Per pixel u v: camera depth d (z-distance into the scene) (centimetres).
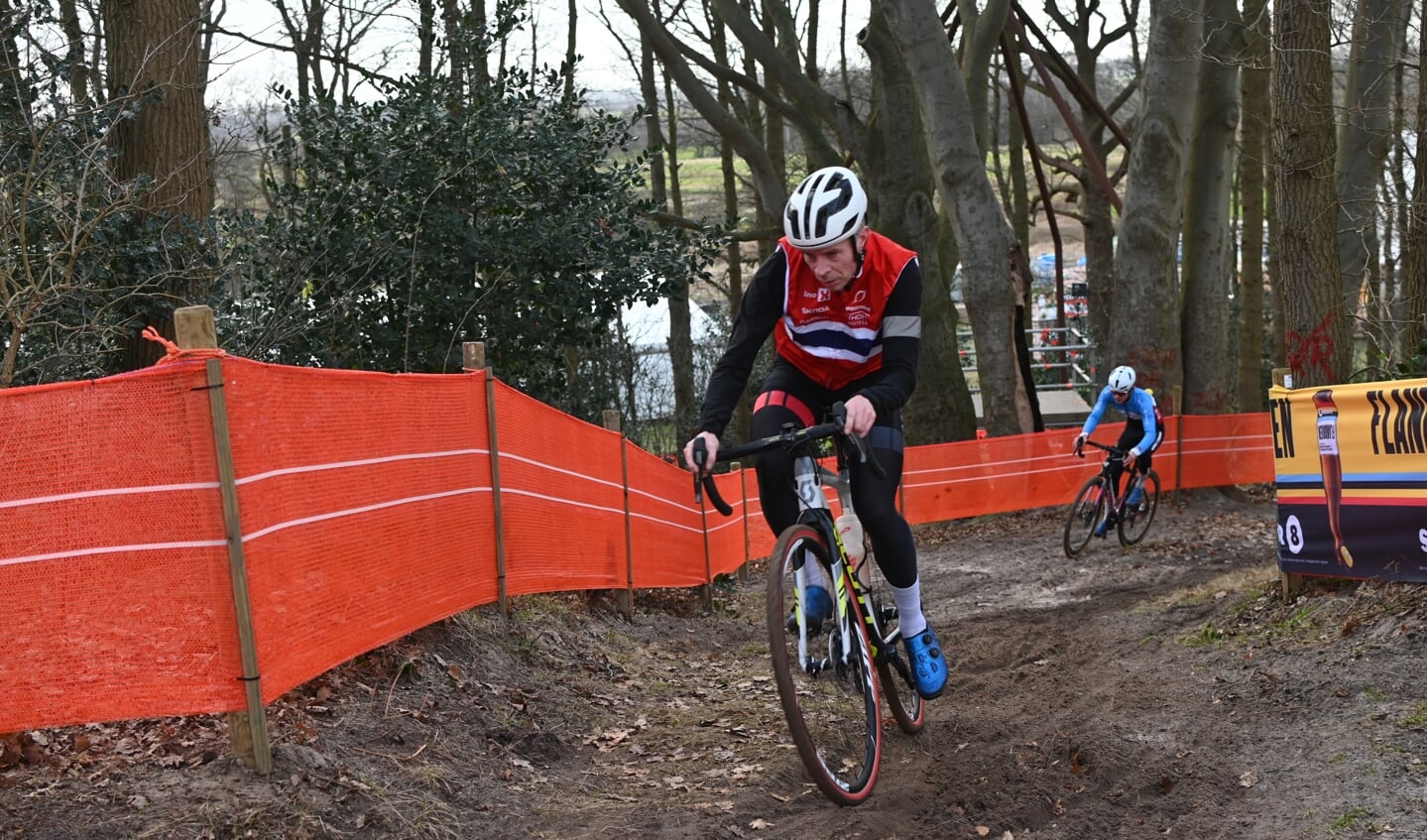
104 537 316
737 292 2438
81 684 316
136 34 801
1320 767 371
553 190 1000
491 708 452
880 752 395
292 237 888
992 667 620
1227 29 1582
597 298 1037
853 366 379
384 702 412
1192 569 988
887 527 380
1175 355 1616
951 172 1638
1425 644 452
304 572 363
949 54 1611
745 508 1199
